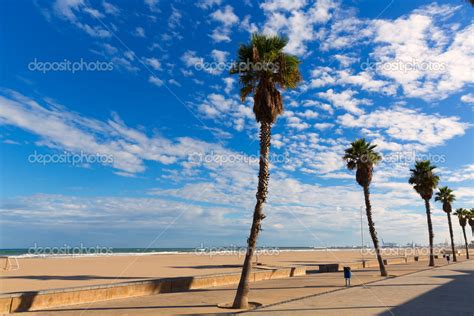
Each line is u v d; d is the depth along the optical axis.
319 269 38.94
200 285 23.16
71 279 25.62
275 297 18.91
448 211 64.75
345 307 15.66
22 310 14.45
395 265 52.38
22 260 52.38
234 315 14.05
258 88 18.72
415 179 48.53
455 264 54.19
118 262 50.03
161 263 48.53
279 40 18.83
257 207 17.36
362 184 33.94
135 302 16.98
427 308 15.44
